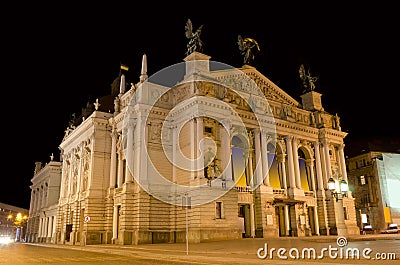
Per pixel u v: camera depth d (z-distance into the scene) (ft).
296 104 209.97
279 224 175.63
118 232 161.79
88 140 192.54
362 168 264.52
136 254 92.53
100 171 179.22
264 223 163.12
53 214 257.75
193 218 140.67
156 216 151.64
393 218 241.96
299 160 202.59
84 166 191.72
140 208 148.25
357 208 258.57
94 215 171.83
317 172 201.57
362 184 263.08
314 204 192.24
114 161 178.29
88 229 168.45
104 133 185.37
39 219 295.07
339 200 86.94
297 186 188.34
